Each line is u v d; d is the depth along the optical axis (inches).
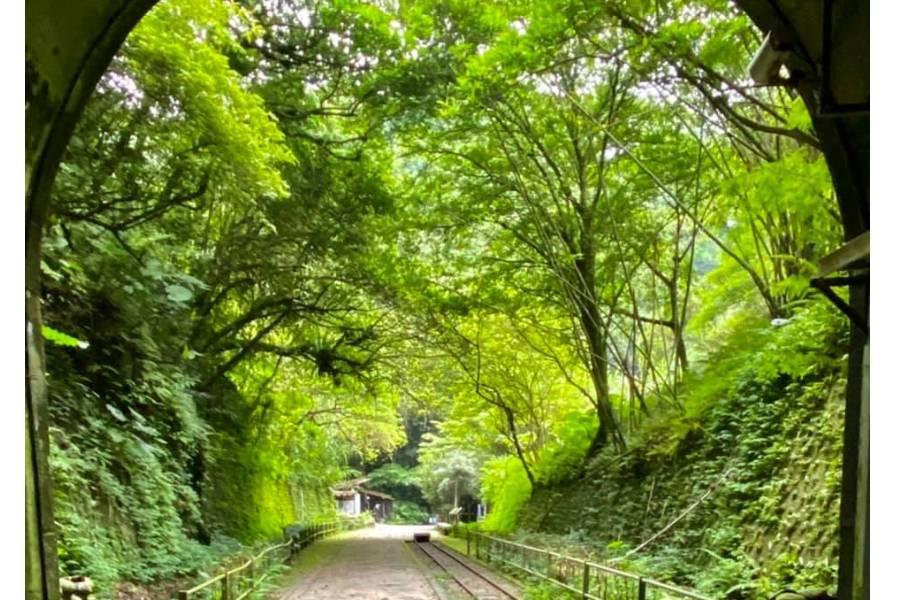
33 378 180.5
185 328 660.7
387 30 637.3
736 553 450.9
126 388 538.0
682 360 728.3
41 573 176.2
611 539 692.1
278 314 877.8
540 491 1058.7
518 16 553.0
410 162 891.4
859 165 194.5
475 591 660.7
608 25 441.7
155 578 458.0
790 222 446.9
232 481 850.1
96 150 446.3
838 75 190.1
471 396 1202.6
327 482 1881.2
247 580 534.6
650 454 671.1
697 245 818.2
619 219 754.8
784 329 433.1
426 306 894.4
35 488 176.9
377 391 1157.1
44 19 170.6
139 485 501.7
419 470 2477.9
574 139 703.1
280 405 1154.7
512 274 877.2
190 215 615.2
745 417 535.8
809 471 420.2
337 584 725.9
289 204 711.7
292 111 712.4
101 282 495.8
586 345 912.9
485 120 705.6
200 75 398.9
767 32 199.5
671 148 657.6
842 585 184.1
